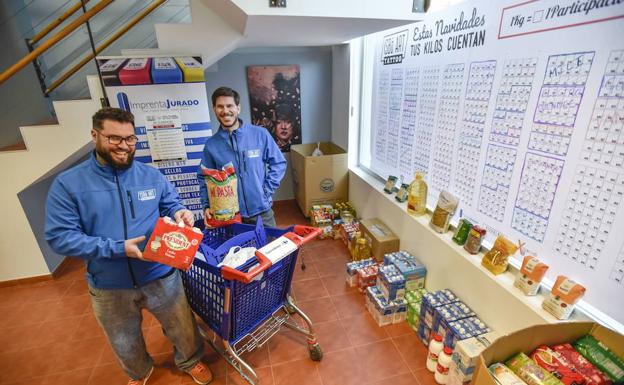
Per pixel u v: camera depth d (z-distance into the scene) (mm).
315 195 3395
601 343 1062
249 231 1630
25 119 2637
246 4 1505
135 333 1503
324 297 2305
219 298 1419
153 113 2314
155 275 1395
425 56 2105
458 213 1981
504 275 1573
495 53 1544
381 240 2438
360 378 1686
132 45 3047
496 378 963
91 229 1273
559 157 1293
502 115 1550
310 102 3709
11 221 2447
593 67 1125
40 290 2541
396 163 2676
